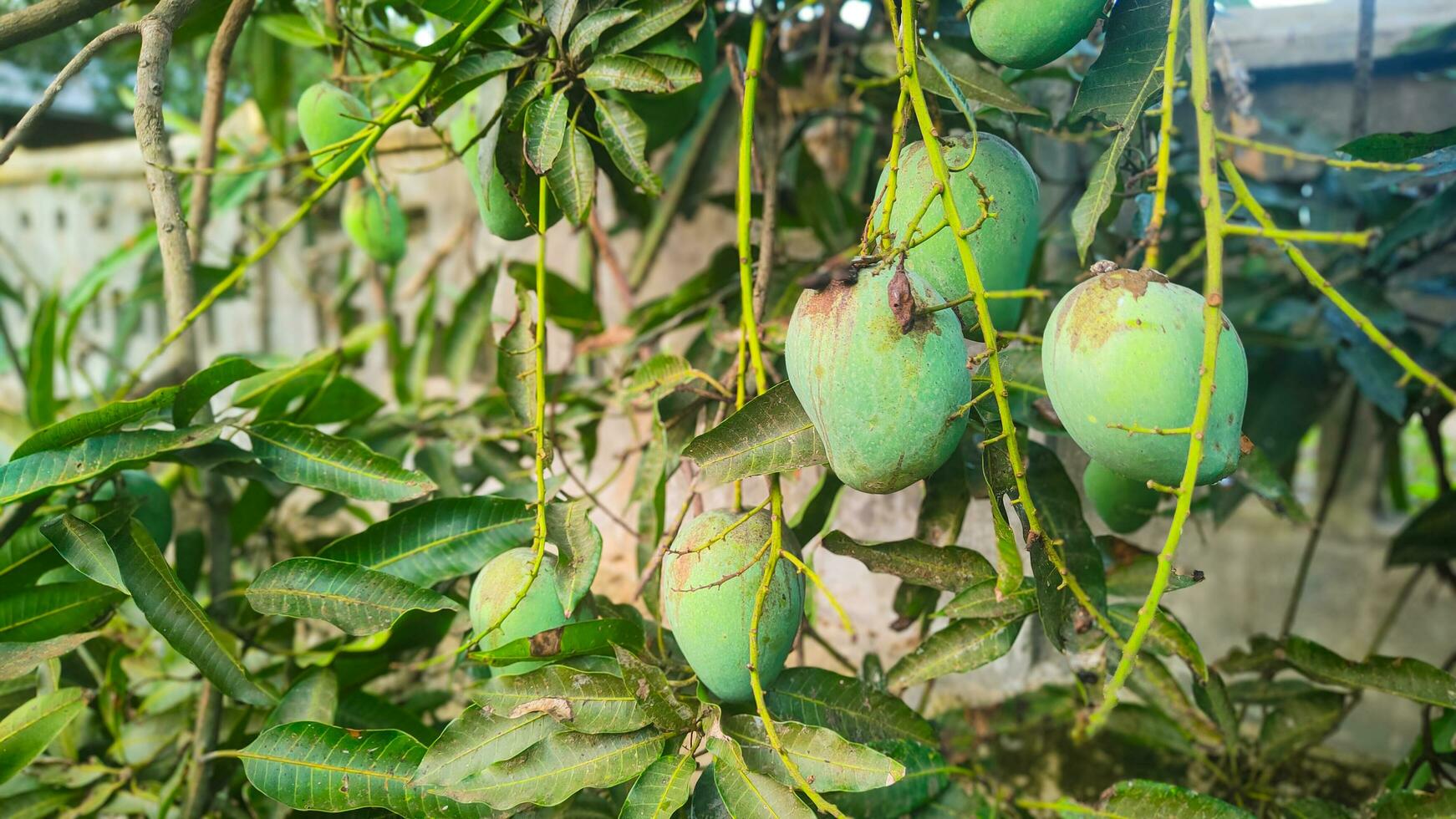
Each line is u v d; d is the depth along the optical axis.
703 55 0.95
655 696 0.78
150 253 1.59
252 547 1.46
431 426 1.24
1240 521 1.31
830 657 1.27
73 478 0.84
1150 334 0.66
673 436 0.95
